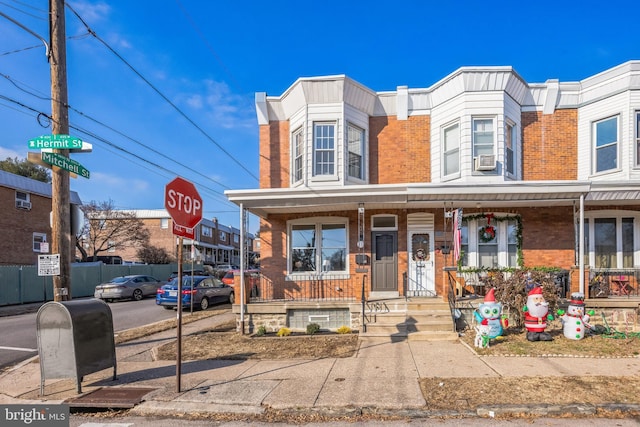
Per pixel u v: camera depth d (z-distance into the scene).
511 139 12.15
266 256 12.69
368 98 12.87
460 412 4.95
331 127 12.45
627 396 5.25
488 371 6.46
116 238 39.28
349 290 12.26
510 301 9.27
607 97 11.84
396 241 12.26
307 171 12.28
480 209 12.18
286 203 10.79
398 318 9.78
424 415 4.94
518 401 5.13
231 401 5.49
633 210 11.73
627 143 11.34
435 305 10.21
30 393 6.14
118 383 6.46
